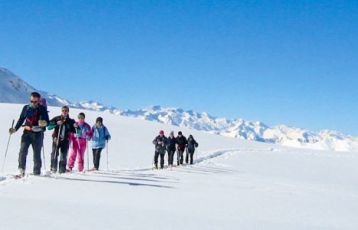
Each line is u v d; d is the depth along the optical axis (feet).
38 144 41.65
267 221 25.53
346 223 27.30
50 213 23.22
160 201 31.22
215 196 36.27
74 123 49.60
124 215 24.12
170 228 21.40
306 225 25.25
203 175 62.03
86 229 20.03
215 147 166.50
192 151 99.40
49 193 31.55
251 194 39.75
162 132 81.10
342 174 103.09
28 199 28.14
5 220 20.90
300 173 96.58
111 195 32.58
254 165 107.04
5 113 151.74
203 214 26.53
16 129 41.29
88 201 28.96
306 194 44.39
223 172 76.95
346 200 41.88
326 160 146.61
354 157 174.70
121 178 45.47
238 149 167.63
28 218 21.62
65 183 37.19
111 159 91.15
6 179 39.24
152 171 63.87
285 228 23.47
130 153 105.81
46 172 47.24
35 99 41.68
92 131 56.49
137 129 174.60
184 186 42.70
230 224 23.45
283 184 56.24
